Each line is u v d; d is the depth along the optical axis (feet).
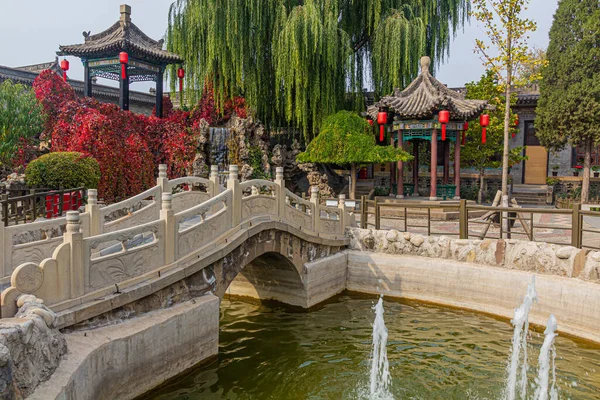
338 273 40.09
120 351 19.76
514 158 75.15
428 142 87.04
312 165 72.43
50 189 40.68
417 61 70.59
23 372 14.11
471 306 36.17
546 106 77.36
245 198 30.17
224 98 73.10
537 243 34.63
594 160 87.61
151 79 78.43
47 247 23.94
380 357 27.81
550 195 83.61
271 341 30.12
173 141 65.26
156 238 23.44
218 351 28.04
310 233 37.40
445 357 27.86
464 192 83.87
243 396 23.07
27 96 51.31
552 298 32.04
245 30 67.10
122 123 60.18
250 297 39.14
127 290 21.29
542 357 27.68
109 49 66.59
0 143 46.78
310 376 25.35
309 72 67.46
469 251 37.37
